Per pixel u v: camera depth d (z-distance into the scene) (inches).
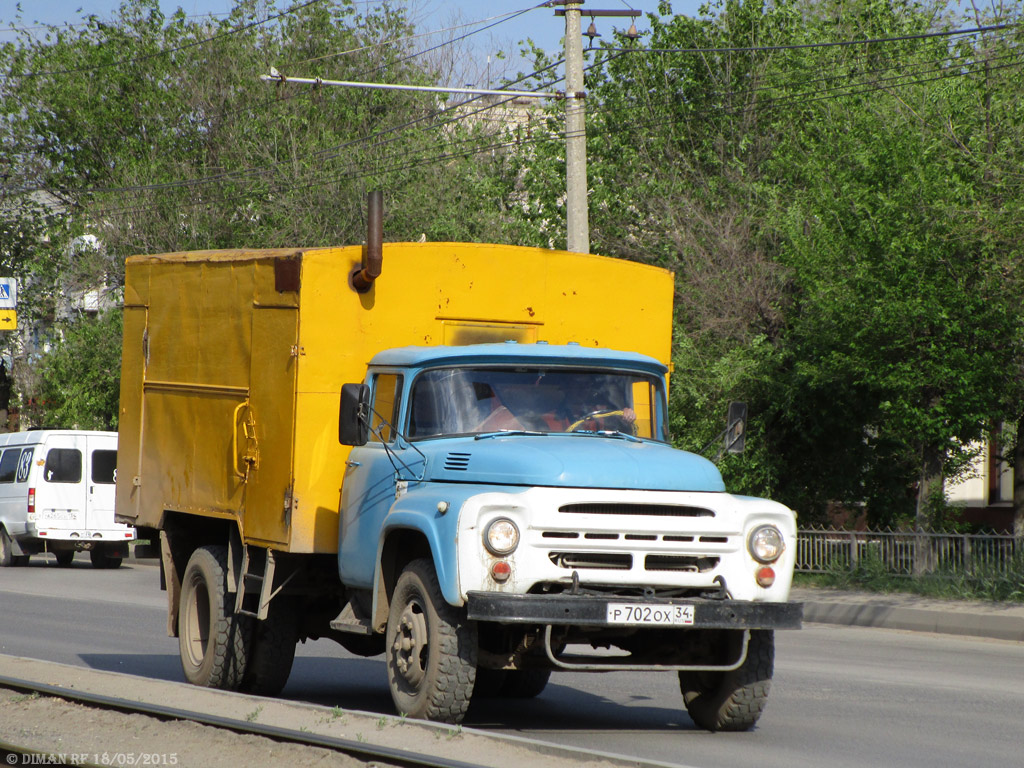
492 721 810.2
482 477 695.1
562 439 732.7
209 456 888.3
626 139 2224.4
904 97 1644.9
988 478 2373.3
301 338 788.0
